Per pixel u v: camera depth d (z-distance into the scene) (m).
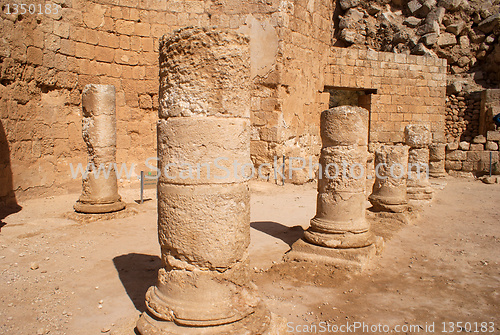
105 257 5.98
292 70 13.91
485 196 12.26
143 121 12.84
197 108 3.54
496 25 20.17
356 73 17.55
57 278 5.13
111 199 8.45
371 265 5.93
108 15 11.96
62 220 8.06
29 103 9.95
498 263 6.17
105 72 12.02
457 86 19.81
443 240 7.43
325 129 6.25
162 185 3.74
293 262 5.94
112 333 3.65
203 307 3.44
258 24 13.25
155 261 5.84
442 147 17.17
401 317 4.36
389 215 8.82
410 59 18.39
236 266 3.66
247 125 3.81
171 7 12.89
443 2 20.75
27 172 9.91
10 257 5.84
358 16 21.16
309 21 14.80
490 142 17.53
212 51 3.52
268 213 9.35
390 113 18.27
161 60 3.83
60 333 3.79
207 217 3.53
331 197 6.15
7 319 4.02
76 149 11.41
